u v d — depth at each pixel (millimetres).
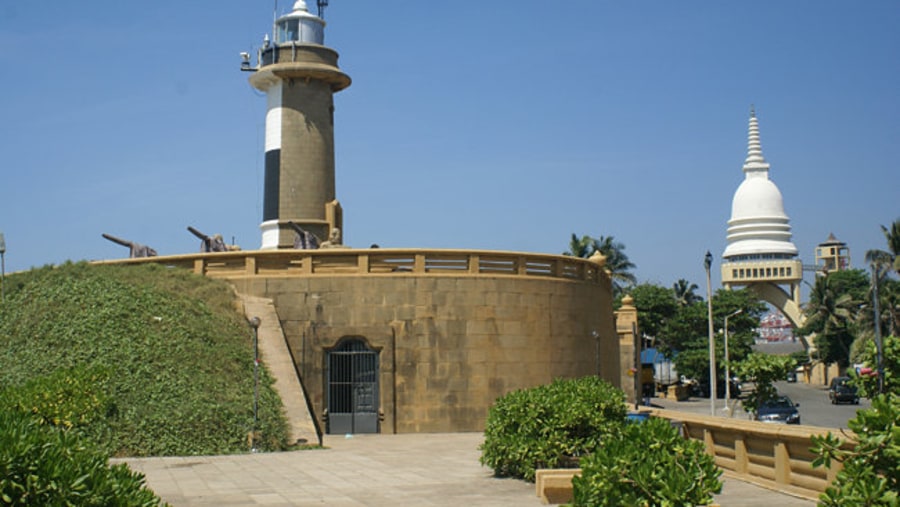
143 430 26781
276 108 50219
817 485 17422
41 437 10570
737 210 142750
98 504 10000
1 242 39844
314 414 35375
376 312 36125
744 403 27859
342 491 19703
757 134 144625
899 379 13773
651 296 101625
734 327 96375
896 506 9430
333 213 49656
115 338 30891
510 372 36781
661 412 26188
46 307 33625
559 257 39281
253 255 37594
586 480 12922
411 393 35688
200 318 33781
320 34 52000
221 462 25172
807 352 126250
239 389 30625
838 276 105125
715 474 12570
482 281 36844
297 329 36219
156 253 47062
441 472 22953
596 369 41094
